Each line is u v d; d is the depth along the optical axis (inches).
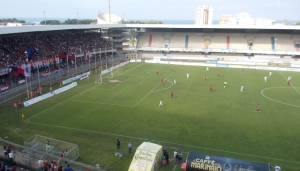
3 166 891.4
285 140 1237.1
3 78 2169.0
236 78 2628.0
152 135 1299.2
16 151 1000.2
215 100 1871.3
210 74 2842.0
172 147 1172.5
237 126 1402.6
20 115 1572.3
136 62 3720.5
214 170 866.8
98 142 1231.5
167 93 2060.8
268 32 3946.9
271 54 3745.1
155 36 4323.3
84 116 1557.6
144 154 968.3
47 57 2573.8
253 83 2401.6
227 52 3882.9
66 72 2731.3
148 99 1897.1
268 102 1823.3
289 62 3511.3
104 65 3339.1
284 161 1051.9
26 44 2650.1
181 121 1477.6
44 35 3048.7
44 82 2359.7
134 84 2364.7
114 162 1052.5
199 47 4023.1
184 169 987.9
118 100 1871.3
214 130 1353.3
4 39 2546.8
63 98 1921.8
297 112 1622.8
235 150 1141.7
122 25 3799.2
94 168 914.1
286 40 3823.8
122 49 4269.2
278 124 1429.6
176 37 4242.1
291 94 2026.3
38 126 1412.4
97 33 4138.8
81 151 1143.0
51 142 1138.7
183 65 3462.1
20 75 2261.3
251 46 3855.8
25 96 1942.7
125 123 1450.5
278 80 2529.5
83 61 3260.3
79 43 3395.7
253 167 837.8
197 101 1847.9
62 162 965.2
